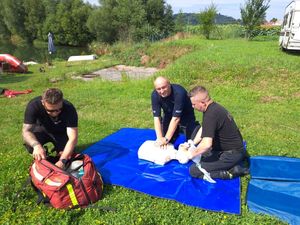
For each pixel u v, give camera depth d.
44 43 53.28
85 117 7.29
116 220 3.40
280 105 8.34
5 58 17.06
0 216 3.46
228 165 4.23
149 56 21.48
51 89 3.77
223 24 30.17
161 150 4.77
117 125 6.66
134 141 5.60
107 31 42.41
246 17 24.97
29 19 52.94
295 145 5.56
